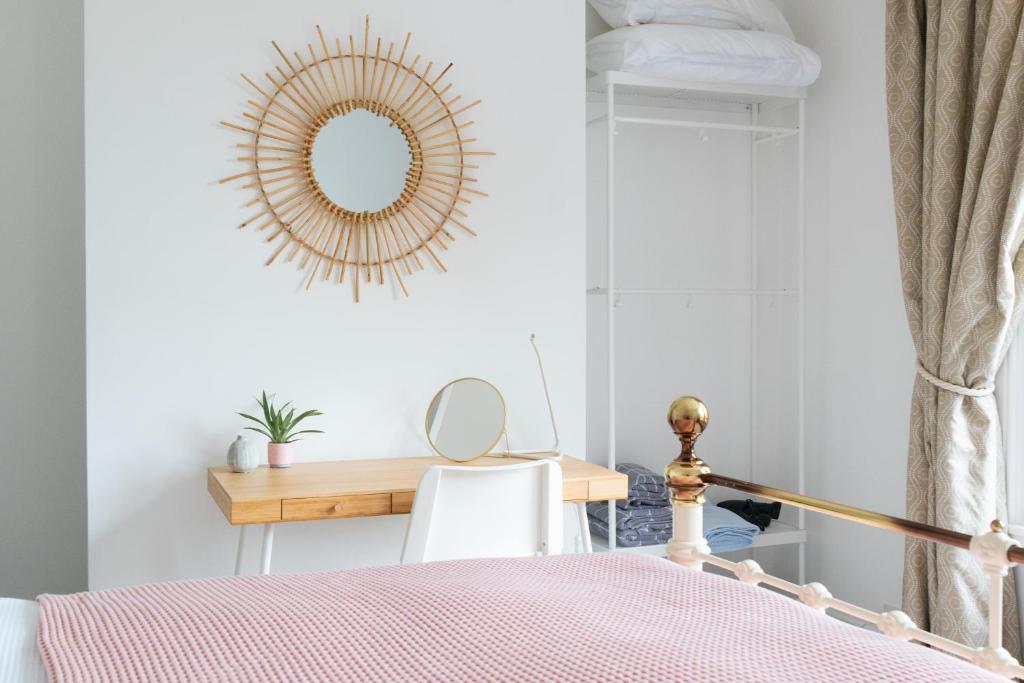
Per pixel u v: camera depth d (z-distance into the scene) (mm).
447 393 2969
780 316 3809
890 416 3250
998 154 2584
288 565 2863
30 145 3025
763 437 3910
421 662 1148
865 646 1211
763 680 1080
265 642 1220
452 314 3035
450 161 3021
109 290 2686
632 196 3734
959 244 2695
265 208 2830
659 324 3791
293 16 2844
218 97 2773
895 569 3230
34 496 3053
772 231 3828
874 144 3307
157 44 2713
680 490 2021
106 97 2670
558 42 3133
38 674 1172
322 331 2898
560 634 1240
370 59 2936
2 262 3012
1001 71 2600
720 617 1344
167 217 2734
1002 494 2773
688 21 3354
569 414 3174
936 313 2783
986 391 2725
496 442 2973
